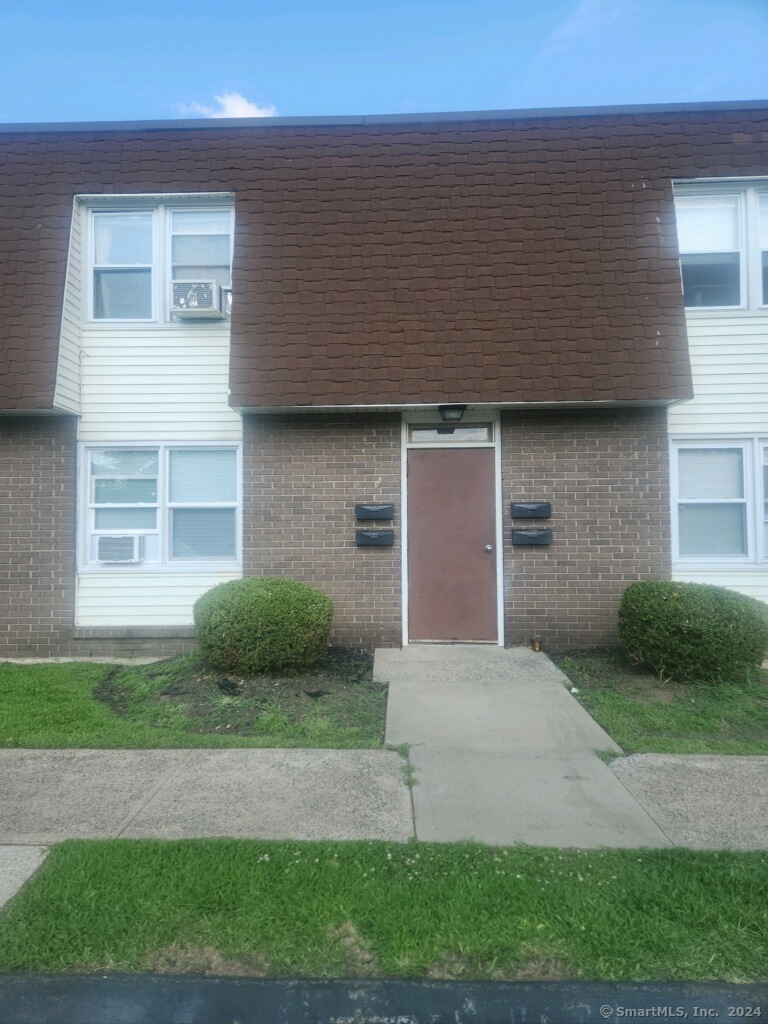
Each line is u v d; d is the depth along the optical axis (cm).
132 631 816
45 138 852
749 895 321
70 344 819
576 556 790
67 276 815
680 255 830
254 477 809
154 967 280
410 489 818
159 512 834
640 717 582
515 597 793
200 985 273
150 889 326
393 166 846
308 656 694
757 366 817
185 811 414
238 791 443
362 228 821
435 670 709
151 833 386
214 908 313
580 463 793
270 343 782
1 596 822
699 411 814
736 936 295
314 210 830
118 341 840
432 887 328
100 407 838
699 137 833
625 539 788
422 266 805
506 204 824
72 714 600
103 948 288
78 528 830
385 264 807
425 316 785
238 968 280
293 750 516
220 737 541
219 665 689
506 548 796
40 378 782
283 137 855
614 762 492
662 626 670
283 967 280
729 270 832
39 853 364
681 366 755
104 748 523
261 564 803
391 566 800
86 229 853
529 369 760
